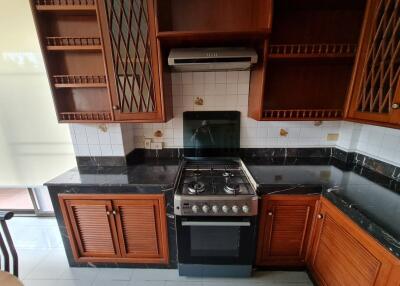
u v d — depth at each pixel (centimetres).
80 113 147
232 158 183
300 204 135
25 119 172
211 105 177
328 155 185
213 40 137
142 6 126
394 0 105
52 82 141
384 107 112
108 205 142
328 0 130
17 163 183
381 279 87
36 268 165
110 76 137
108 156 171
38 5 125
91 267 165
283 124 180
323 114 145
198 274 153
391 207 102
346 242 108
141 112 144
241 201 125
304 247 146
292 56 131
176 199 127
